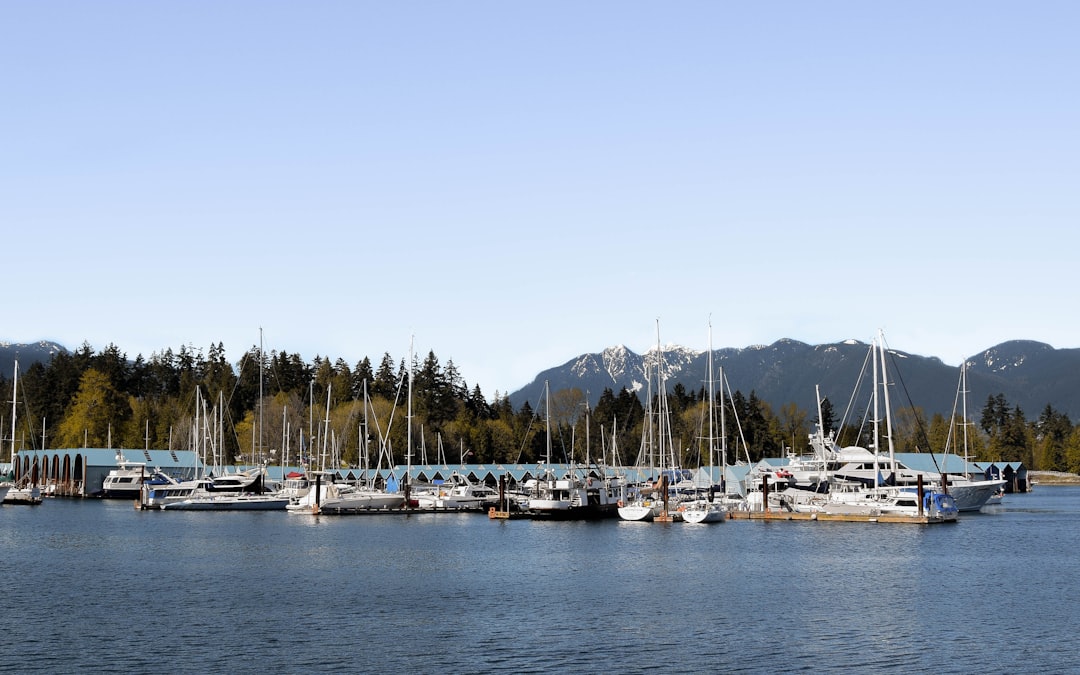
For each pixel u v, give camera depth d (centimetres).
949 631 6038
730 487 16612
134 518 14488
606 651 5528
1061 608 6781
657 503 14475
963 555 9656
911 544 10650
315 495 15162
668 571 8550
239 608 6744
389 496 15362
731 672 5122
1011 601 7056
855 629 6084
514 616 6475
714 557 9525
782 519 13575
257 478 17238
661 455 14712
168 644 5678
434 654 5459
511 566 8906
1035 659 5384
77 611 6619
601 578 8144
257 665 5238
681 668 5194
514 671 5138
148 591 7450
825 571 8531
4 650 5541
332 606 6825
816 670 5162
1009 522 13712
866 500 13712
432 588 7619
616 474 17475
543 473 19650
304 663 5281
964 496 15838
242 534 11950
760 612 6625
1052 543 10756
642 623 6256
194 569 8681
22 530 12456
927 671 5156
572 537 11500
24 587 7631
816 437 17988
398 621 6306
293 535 11819
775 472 17338
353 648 5591
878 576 8238
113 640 5772
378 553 9931
